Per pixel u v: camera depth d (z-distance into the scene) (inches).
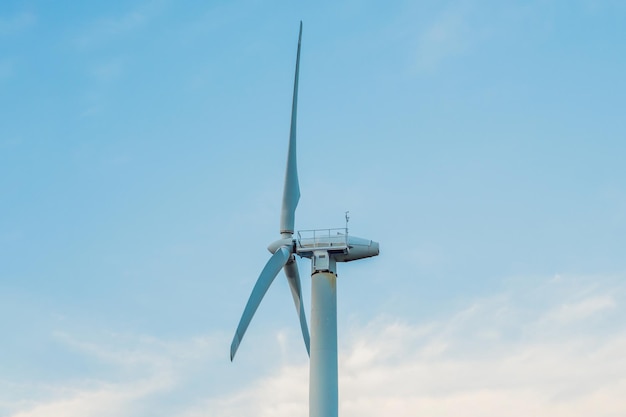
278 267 1315.2
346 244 1342.3
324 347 1290.6
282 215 1403.8
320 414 1253.7
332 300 1325.0
